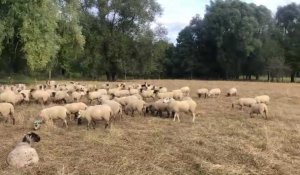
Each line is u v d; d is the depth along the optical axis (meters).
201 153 13.62
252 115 22.67
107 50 68.19
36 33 36.22
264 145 14.68
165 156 13.25
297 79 92.62
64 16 46.69
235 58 86.75
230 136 16.56
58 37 42.19
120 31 69.56
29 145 13.12
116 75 75.75
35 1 36.41
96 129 17.72
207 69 94.31
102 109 17.92
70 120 19.98
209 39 91.12
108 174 11.47
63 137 16.09
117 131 16.78
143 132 17.20
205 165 12.15
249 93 38.09
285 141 15.77
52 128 17.58
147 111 22.38
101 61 68.38
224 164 12.42
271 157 13.20
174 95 28.12
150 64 71.25
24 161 12.09
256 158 12.93
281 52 86.25
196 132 17.28
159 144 14.89
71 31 47.31
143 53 69.44
